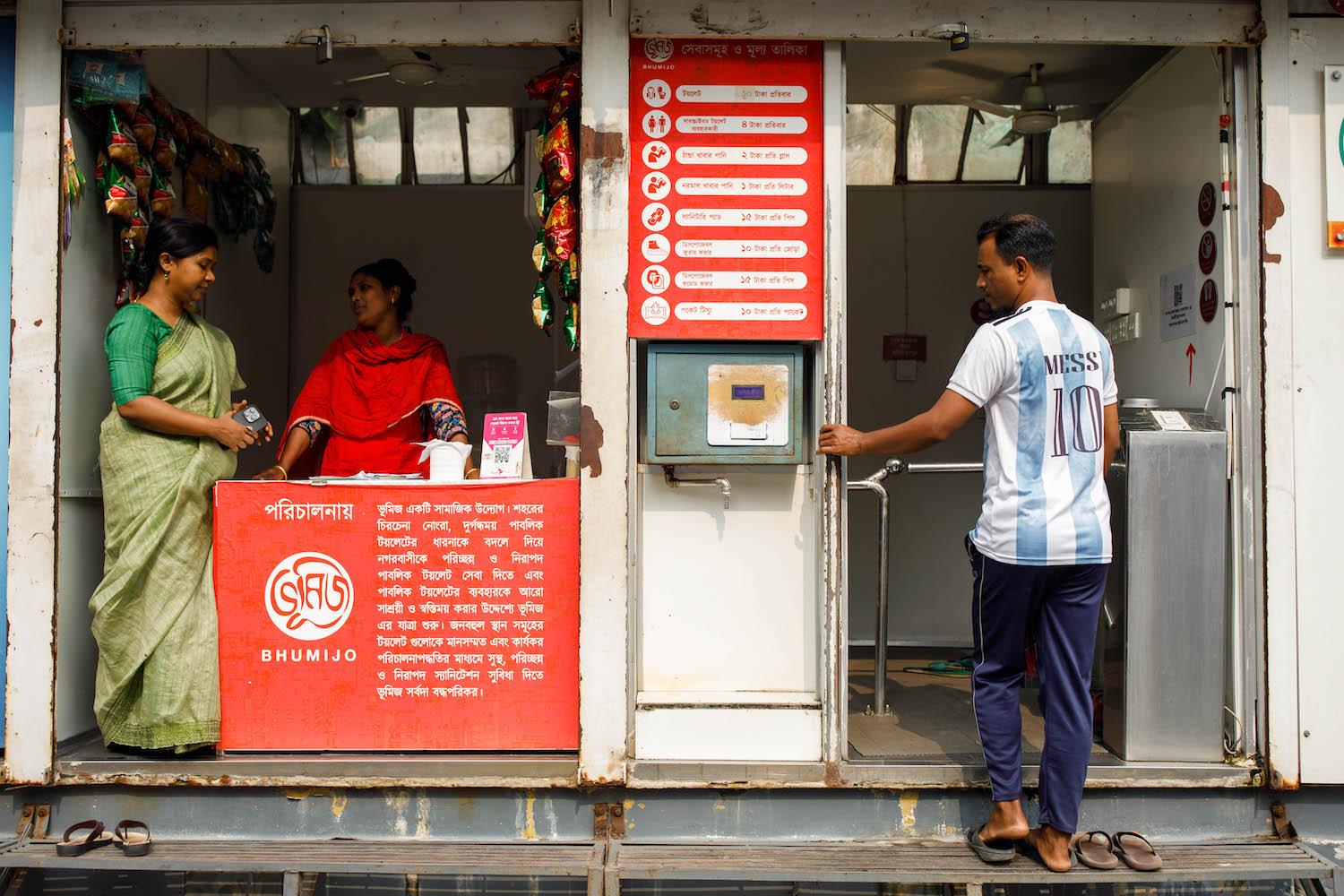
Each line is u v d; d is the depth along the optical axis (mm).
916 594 5195
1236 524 3119
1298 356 3098
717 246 3064
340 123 5191
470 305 5215
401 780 3010
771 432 3070
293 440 3721
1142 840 2879
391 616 3092
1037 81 4145
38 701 3059
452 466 3230
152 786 3039
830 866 2805
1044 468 2781
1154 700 3070
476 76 4355
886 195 5184
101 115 3336
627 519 3033
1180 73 3527
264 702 3102
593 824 3027
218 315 4234
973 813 3012
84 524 3271
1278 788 3043
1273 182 3109
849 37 3041
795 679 3135
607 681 3016
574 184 3160
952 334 5184
